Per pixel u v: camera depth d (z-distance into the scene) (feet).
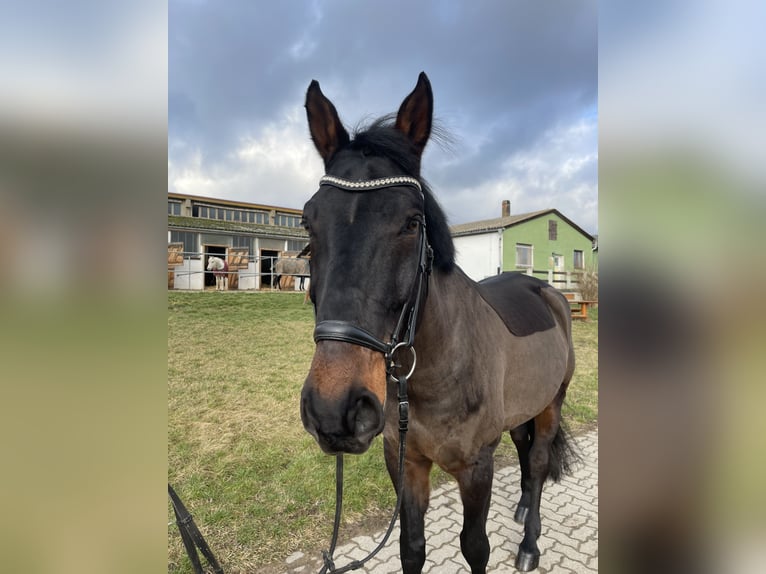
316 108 6.10
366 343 4.32
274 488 11.29
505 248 66.39
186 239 57.77
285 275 60.13
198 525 9.73
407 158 5.23
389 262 4.64
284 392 18.85
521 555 8.77
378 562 8.77
